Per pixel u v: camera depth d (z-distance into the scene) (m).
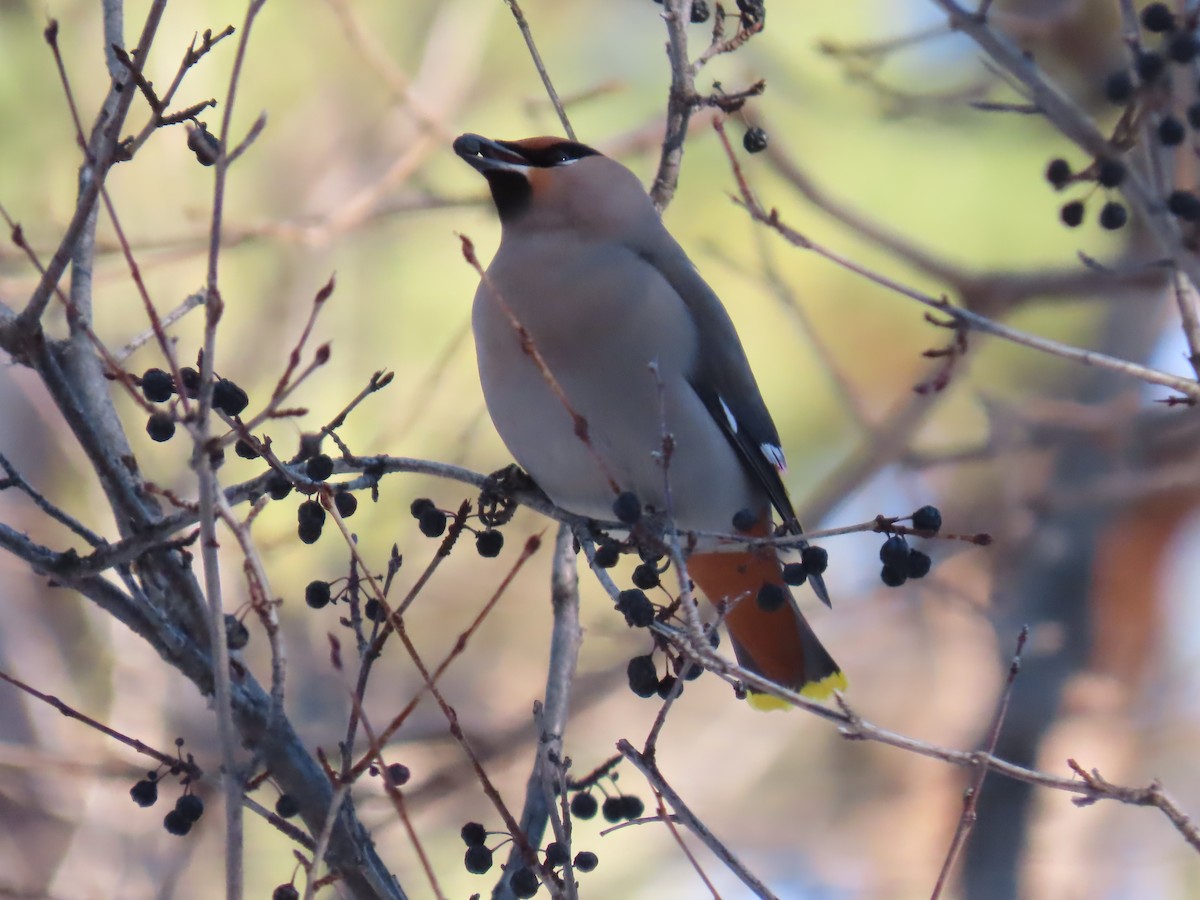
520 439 7.68
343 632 12.81
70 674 11.21
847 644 15.42
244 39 4.62
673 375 7.77
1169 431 13.02
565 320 7.64
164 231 12.45
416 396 11.30
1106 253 14.03
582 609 13.94
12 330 5.62
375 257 13.57
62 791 10.70
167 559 6.07
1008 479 12.80
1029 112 7.23
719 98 7.93
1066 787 5.33
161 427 5.53
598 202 7.99
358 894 6.01
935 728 14.14
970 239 14.04
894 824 14.04
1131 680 13.77
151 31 5.17
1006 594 13.51
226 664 4.81
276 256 13.09
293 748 6.03
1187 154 8.73
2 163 12.58
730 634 8.24
